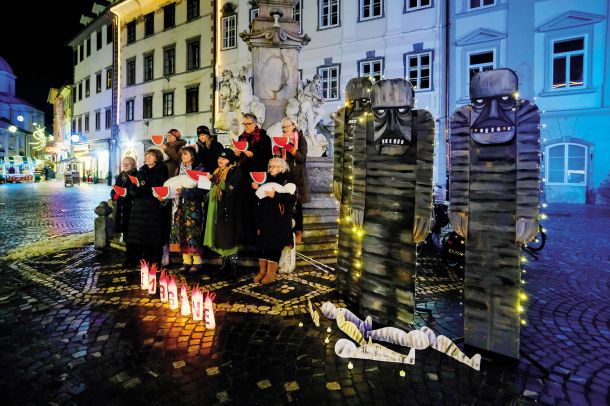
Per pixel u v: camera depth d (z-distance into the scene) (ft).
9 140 186.80
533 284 18.21
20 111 196.65
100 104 124.67
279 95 30.40
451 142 11.07
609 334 12.80
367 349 11.03
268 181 17.54
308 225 23.07
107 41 118.93
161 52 100.78
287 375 10.14
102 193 80.07
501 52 61.82
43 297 16.07
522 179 10.02
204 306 13.33
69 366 10.58
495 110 10.21
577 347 11.86
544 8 58.59
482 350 11.13
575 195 58.03
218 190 17.79
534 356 11.25
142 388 9.54
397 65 69.82
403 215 12.32
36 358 11.02
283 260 19.25
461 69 65.00
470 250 11.11
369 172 13.25
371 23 71.72
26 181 139.85
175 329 12.91
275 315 14.11
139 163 108.27
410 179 12.12
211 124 90.63
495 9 61.87
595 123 56.29
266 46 30.01
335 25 75.15
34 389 9.53
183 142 24.09
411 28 68.23
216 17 88.38
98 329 12.91
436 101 66.74
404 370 10.40
